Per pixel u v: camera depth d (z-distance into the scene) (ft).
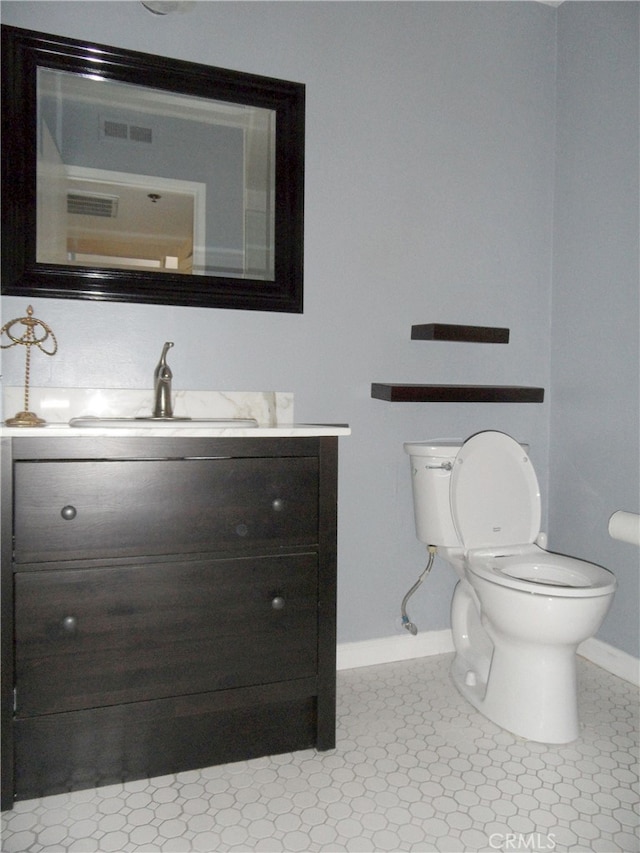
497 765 5.28
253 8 6.46
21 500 4.53
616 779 5.09
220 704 5.07
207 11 6.30
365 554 7.11
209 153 6.38
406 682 6.75
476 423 7.63
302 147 6.63
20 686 4.60
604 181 7.15
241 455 5.06
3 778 4.60
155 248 6.23
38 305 5.84
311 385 6.81
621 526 4.74
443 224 7.37
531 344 7.94
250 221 6.54
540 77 7.86
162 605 4.88
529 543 6.67
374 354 7.08
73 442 4.63
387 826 4.54
